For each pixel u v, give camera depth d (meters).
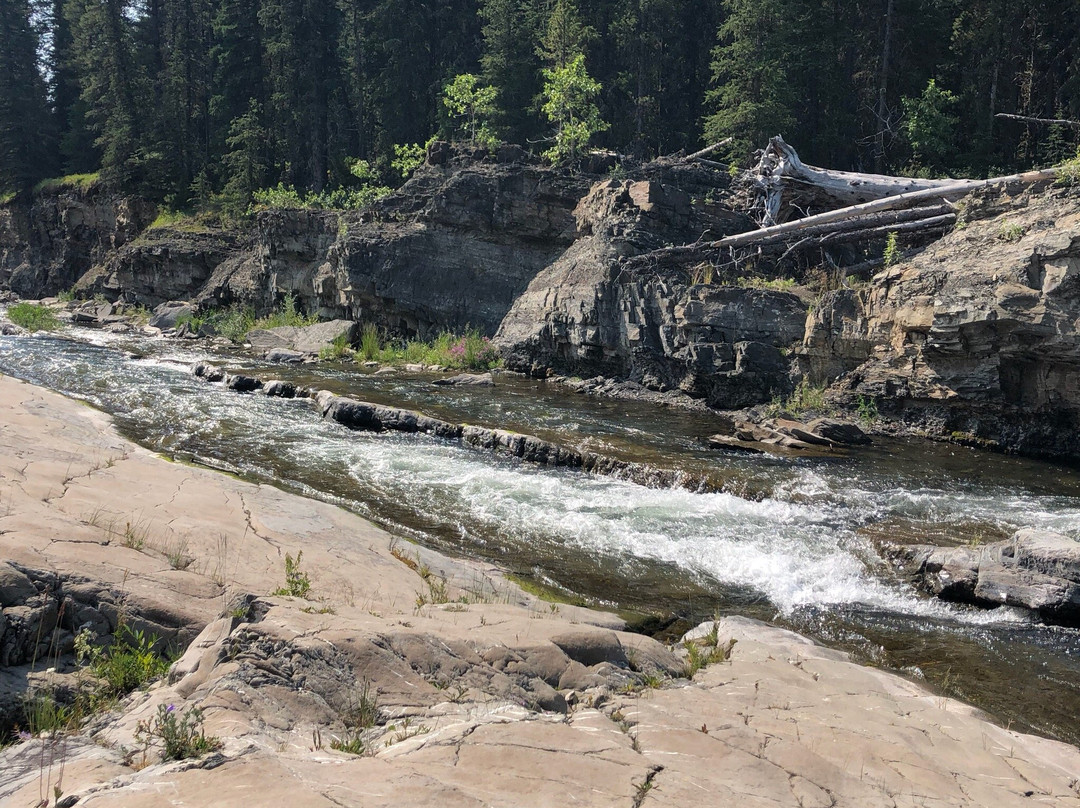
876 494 14.55
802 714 6.47
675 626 9.45
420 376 25.08
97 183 52.59
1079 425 17.72
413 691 5.59
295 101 51.06
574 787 4.45
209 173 54.34
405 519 12.34
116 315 40.75
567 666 6.53
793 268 26.98
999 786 5.60
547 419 19.06
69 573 6.96
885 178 26.66
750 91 36.16
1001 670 8.76
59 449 11.95
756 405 21.41
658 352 23.66
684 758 5.15
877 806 4.97
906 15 35.97
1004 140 36.50
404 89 49.50
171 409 18.62
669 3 43.00
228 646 5.55
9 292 55.22
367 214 32.94
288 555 8.30
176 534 8.91
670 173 29.83
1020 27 37.22
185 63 56.00
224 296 38.03
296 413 19.00
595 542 11.88
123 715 5.51
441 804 4.01
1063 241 16.81
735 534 12.35
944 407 19.28
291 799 3.84
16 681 5.93
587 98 38.25
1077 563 9.91
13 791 4.25
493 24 44.75
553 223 30.12
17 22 62.38
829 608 10.27
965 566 10.62
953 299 18.03
